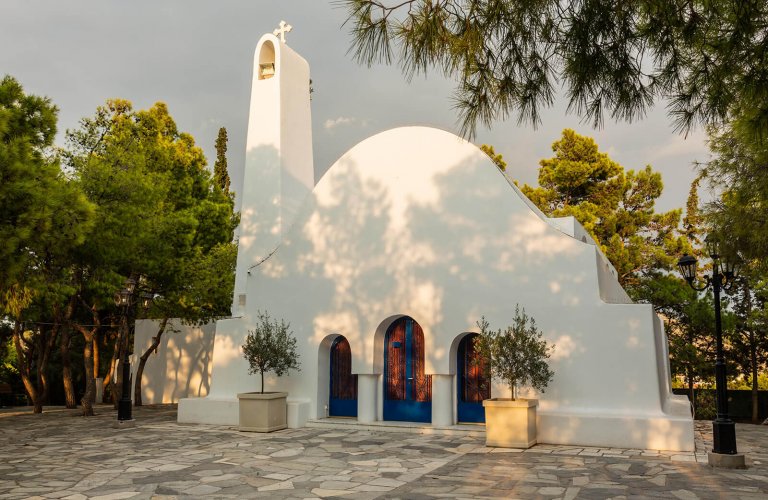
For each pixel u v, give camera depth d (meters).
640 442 11.47
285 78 18.31
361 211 15.39
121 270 20.27
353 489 8.19
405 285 14.55
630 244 27.92
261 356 14.55
